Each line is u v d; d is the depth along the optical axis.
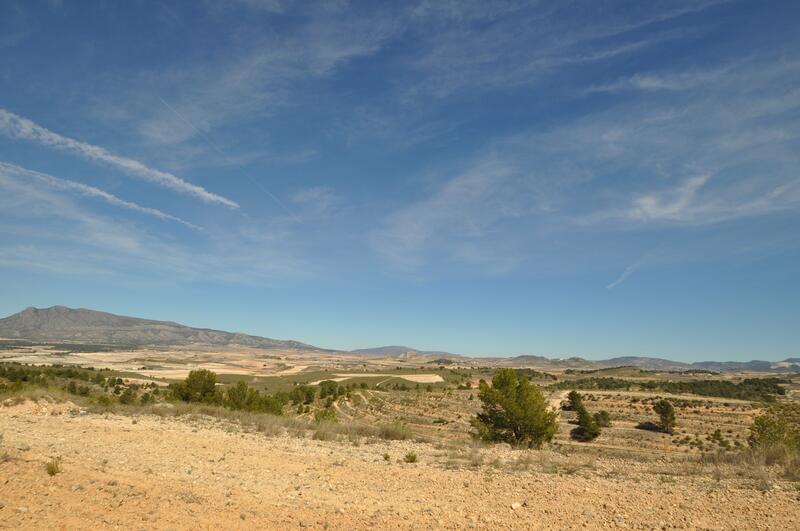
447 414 87.38
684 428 74.44
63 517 7.44
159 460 12.66
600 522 8.48
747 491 10.79
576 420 80.31
